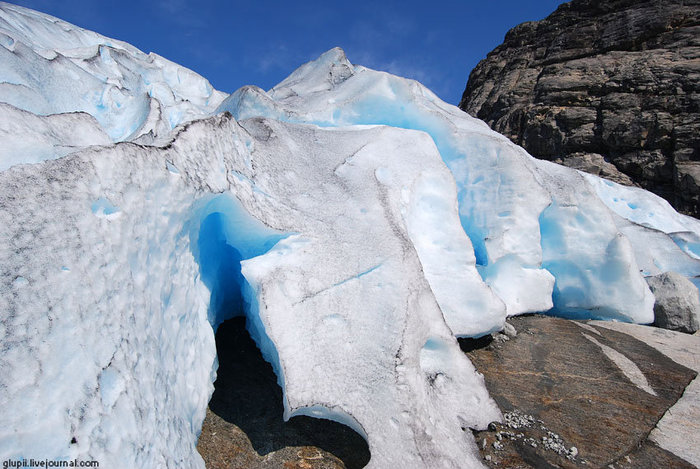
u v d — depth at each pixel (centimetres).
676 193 1594
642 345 535
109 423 179
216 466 274
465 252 477
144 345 225
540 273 575
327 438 309
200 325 332
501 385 417
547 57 2358
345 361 316
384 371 311
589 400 400
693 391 420
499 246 546
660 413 381
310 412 303
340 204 421
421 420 296
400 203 444
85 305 192
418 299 358
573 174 696
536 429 352
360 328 333
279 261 352
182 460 226
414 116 629
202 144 326
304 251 365
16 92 474
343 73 854
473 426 340
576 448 330
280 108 614
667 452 330
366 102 630
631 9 2144
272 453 291
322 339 321
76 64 735
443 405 340
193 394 288
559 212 647
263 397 344
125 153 241
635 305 620
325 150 497
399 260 371
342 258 370
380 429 286
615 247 620
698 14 1953
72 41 924
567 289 651
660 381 440
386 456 275
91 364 183
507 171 573
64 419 163
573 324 598
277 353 317
